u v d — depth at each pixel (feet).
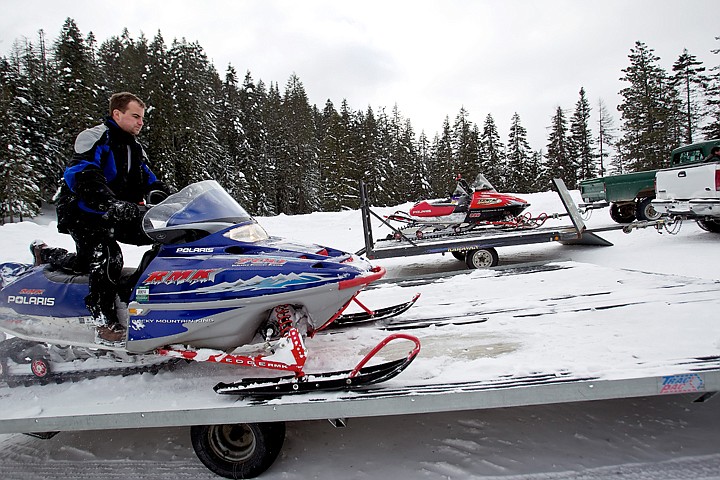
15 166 92.12
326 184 139.74
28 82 112.78
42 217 104.53
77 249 8.62
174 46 98.07
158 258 8.43
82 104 102.42
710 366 6.49
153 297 8.09
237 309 7.86
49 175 107.45
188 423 7.11
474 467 7.02
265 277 7.80
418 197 156.04
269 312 8.27
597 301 10.88
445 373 7.38
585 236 24.12
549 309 10.72
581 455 7.08
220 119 127.85
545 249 27.58
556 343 8.34
